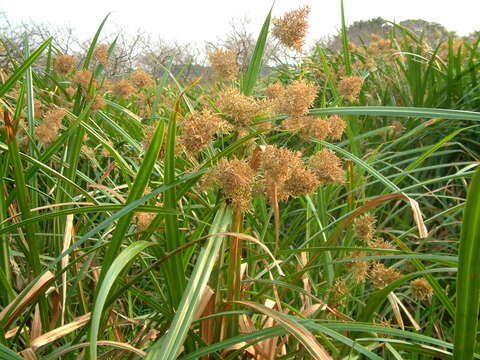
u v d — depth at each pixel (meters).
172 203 0.46
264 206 0.74
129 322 0.63
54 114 0.71
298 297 0.69
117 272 0.38
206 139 0.46
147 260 0.83
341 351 0.56
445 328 0.89
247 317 0.55
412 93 1.54
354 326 0.46
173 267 0.47
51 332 0.51
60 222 0.73
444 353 0.47
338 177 0.52
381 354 0.77
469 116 0.51
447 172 1.31
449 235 1.10
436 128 1.32
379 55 1.80
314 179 0.46
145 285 0.82
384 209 1.19
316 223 0.81
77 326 0.53
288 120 0.57
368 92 1.57
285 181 0.45
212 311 0.49
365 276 0.59
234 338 0.45
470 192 0.31
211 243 0.43
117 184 1.06
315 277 0.77
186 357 0.44
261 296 0.58
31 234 0.56
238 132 0.56
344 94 0.75
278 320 0.43
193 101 1.37
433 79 1.49
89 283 0.77
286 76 1.74
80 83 0.86
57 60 0.96
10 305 0.48
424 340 0.45
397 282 0.50
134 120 1.11
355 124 1.25
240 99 0.52
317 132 0.59
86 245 0.81
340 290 0.57
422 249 1.06
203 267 0.42
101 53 1.00
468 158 1.31
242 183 0.43
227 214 0.45
